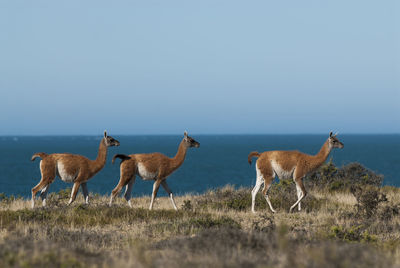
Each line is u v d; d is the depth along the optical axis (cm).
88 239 4041
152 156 5972
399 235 4466
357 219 5331
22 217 4909
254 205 6316
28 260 2806
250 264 2767
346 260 2648
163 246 3678
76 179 5791
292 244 3444
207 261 2848
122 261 2864
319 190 8450
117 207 5650
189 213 5697
